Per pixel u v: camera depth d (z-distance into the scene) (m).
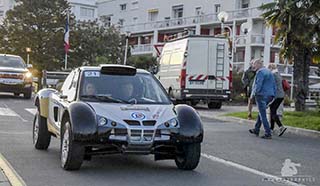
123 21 111.94
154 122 12.30
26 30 77.94
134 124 12.11
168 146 12.70
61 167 13.33
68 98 13.95
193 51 36.31
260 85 21.25
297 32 28.89
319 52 30.22
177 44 38.22
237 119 28.98
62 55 78.44
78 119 12.17
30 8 78.62
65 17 79.38
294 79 31.89
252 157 16.19
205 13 91.19
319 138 22.30
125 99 13.41
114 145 12.10
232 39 66.81
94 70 14.12
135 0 108.75
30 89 40.44
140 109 12.69
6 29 79.88
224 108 39.84
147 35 102.81
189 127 12.67
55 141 18.17
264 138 21.31
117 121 12.09
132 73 14.33
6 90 39.31
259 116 21.80
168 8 99.56
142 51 100.38
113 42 83.44
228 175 13.12
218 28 88.31
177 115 12.88
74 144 12.33
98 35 82.69
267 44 79.25
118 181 11.92
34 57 77.56
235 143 19.39
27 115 27.53
